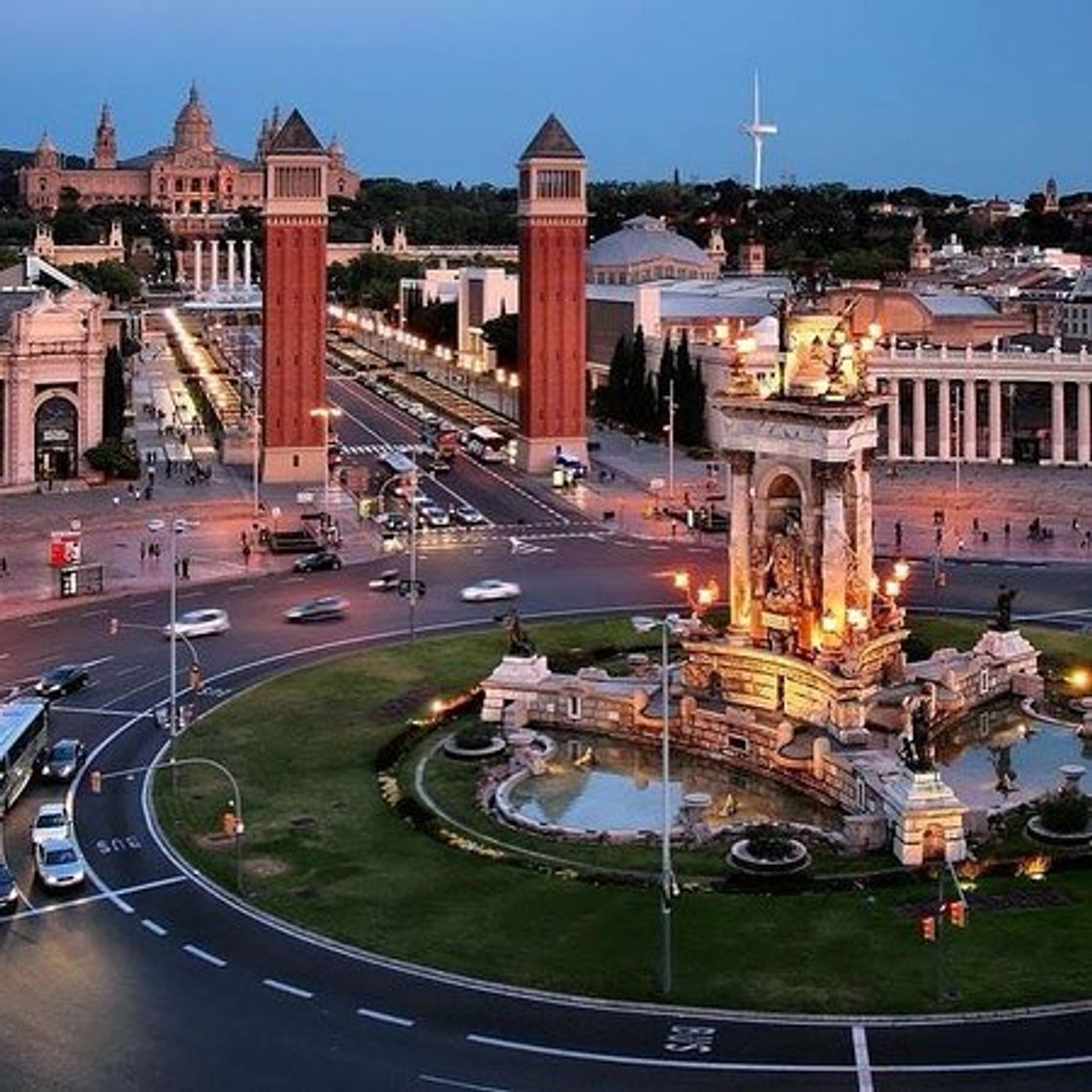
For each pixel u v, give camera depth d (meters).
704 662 115.31
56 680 121.56
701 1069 63.09
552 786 104.25
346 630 143.12
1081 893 80.69
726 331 153.12
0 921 79.50
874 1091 60.88
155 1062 64.31
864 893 81.69
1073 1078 61.53
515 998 69.94
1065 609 148.00
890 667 112.81
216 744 109.38
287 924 78.62
